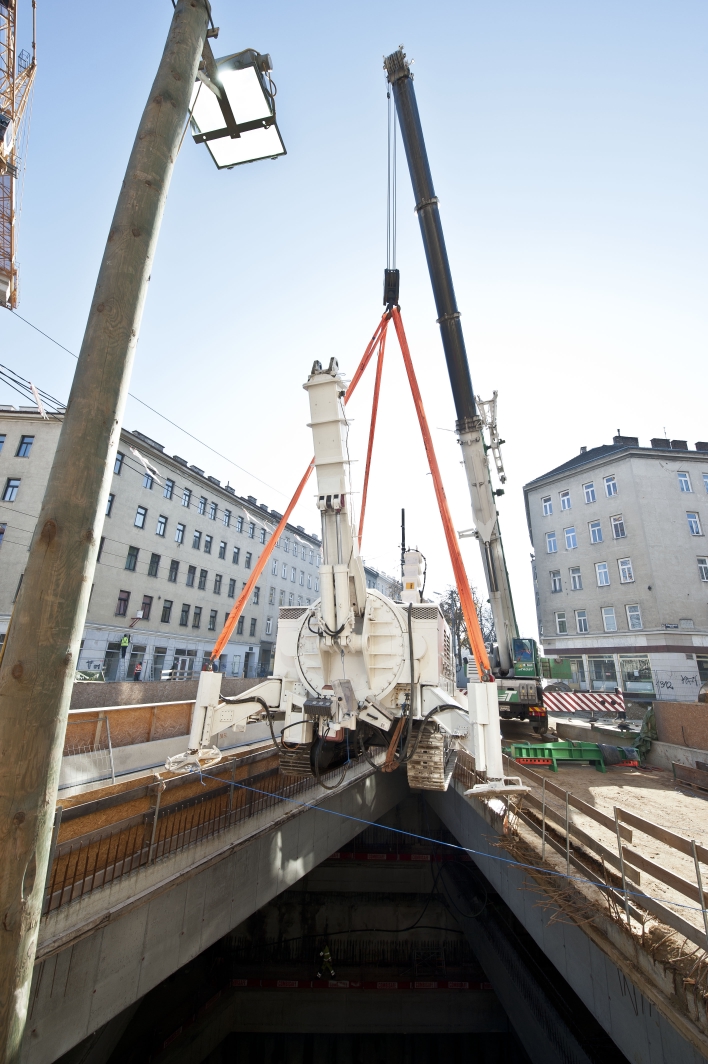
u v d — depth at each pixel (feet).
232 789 21.81
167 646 98.07
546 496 110.83
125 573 89.61
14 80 59.98
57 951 13.73
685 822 25.09
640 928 14.61
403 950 46.01
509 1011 36.14
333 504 19.86
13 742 7.70
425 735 22.56
